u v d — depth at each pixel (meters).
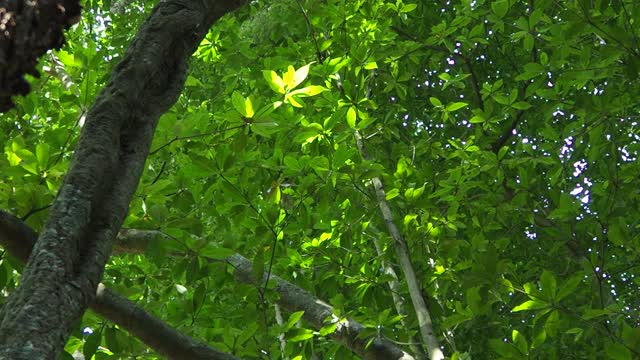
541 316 3.70
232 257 4.26
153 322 3.11
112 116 2.12
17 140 3.77
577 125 5.24
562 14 5.11
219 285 4.14
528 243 6.83
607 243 6.31
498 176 5.54
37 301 1.67
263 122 3.62
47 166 3.49
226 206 4.66
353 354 4.43
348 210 4.92
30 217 3.20
